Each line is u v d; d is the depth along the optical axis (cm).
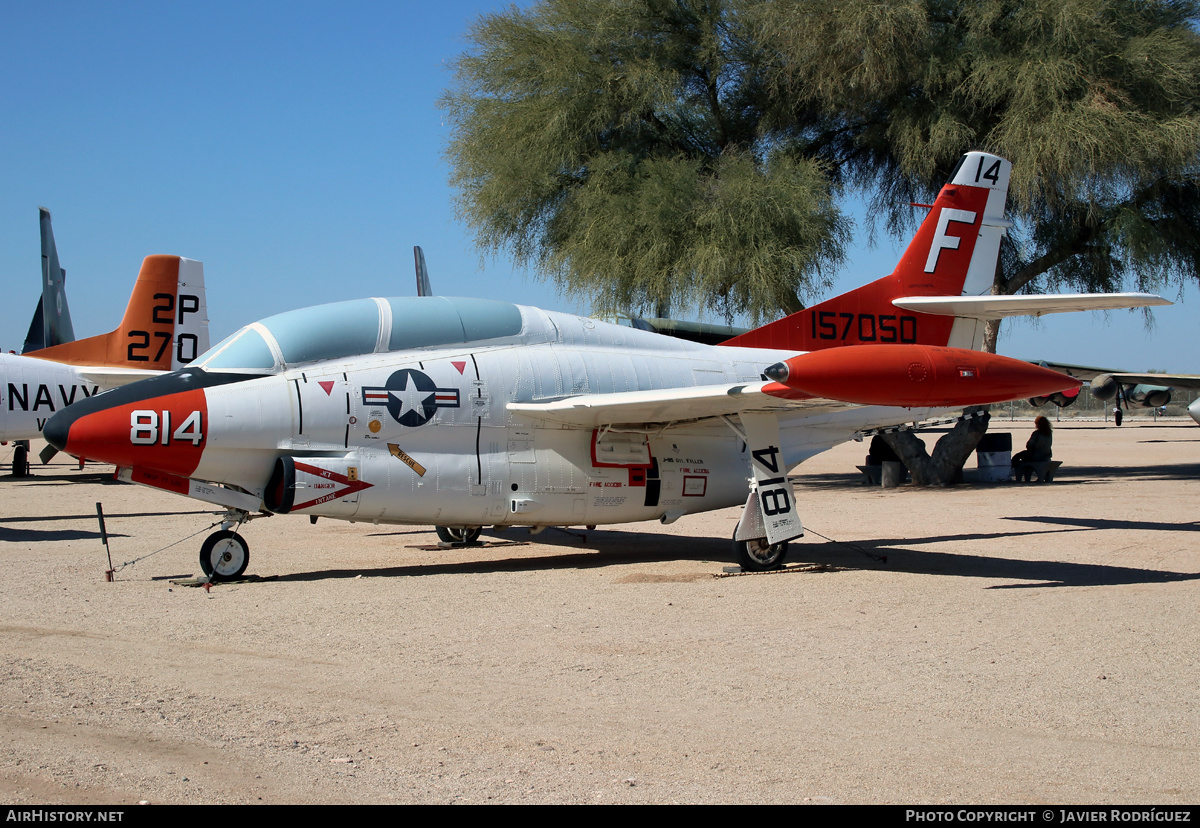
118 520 1537
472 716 498
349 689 548
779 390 884
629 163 2134
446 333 1031
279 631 705
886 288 1273
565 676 581
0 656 618
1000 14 2089
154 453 884
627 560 1110
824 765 429
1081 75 1998
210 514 1631
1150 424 6612
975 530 1338
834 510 1627
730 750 449
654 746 454
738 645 666
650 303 2106
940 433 4506
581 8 2219
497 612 784
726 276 1998
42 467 3075
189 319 2319
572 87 2169
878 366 841
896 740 464
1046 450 2131
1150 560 1062
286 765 423
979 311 1141
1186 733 477
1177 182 2172
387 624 734
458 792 393
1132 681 571
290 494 917
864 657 631
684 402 955
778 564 1028
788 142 2319
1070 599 839
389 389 970
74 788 392
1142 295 992
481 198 2208
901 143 2128
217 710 504
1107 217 2186
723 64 2250
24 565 1039
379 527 1434
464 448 1002
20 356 2031
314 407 936
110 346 2219
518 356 1048
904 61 2066
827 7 2042
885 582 939
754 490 1017
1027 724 490
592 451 1062
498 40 2253
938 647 660
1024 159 1953
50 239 2573
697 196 2058
